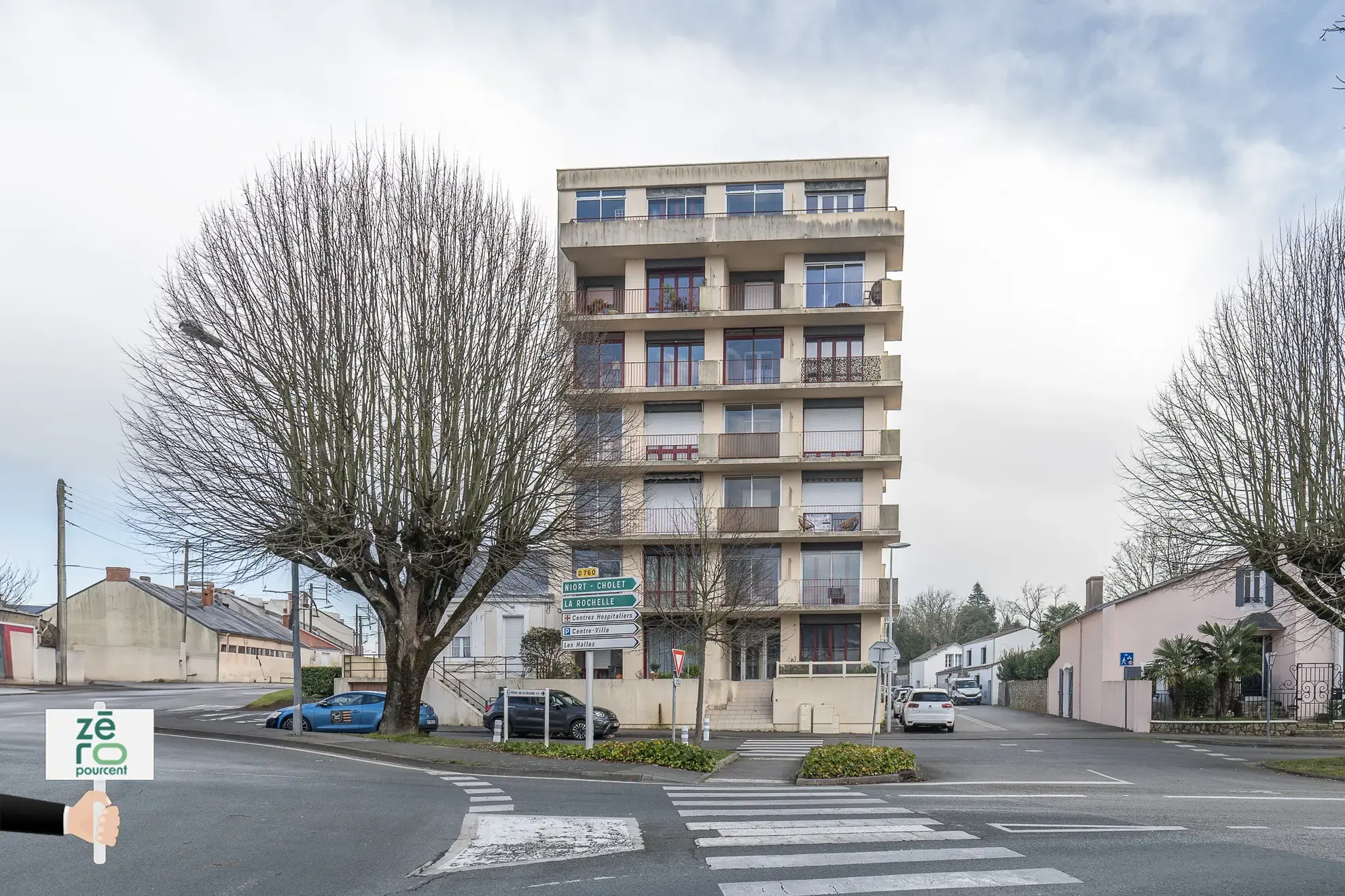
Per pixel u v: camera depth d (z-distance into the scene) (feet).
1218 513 80.74
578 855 32.42
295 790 48.65
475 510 78.02
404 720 81.00
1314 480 77.25
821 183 135.33
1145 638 129.18
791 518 128.26
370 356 76.69
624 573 128.16
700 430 132.57
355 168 80.84
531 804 45.39
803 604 127.85
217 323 76.89
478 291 80.59
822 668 126.72
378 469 76.59
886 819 40.83
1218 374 83.25
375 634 180.75
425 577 80.38
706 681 121.29
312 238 78.23
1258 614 122.52
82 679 183.73
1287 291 81.41
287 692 138.21
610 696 120.78
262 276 77.51
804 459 129.29
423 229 79.87
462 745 73.97
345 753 73.82
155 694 153.79
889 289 130.72
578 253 131.64
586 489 86.99
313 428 74.43
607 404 91.71
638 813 42.47
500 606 144.56
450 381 77.82
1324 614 78.23
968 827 38.19
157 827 36.52
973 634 352.49
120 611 215.72
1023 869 29.22
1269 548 78.54
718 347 132.98
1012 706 196.13
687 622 116.26
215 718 113.39
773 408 132.98
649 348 134.51
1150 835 36.32
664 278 135.54
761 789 54.08
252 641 237.25
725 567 115.65
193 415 76.13
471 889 27.22
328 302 76.54
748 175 135.64
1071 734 111.34
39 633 180.04
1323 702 114.21
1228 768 72.54
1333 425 77.51
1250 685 123.13
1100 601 152.15
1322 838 35.81
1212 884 26.96
